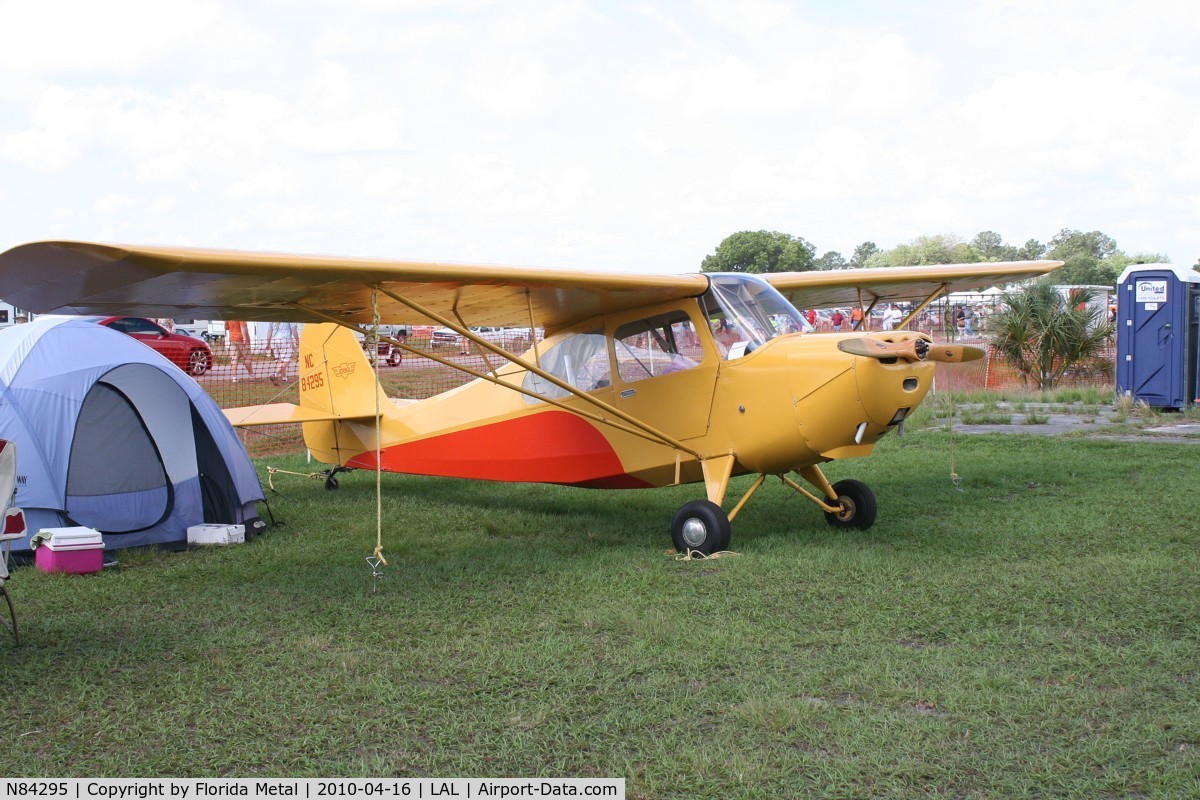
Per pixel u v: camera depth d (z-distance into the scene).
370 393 9.53
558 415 7.84
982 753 3.17
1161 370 14.97
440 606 5.18
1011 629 4.51
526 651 4.34
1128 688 3.70
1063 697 3.62
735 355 6.69
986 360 20.14
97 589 5.72
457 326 6.15
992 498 8.45
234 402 17.09
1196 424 13.51
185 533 7.21
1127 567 5.59
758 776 3.04
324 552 6.81
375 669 4.18
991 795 2.89
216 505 7.54
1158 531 6.64
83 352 7.24
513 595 5.38
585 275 6.32
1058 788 2.94
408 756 3.28
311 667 4.22
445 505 8.87
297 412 9.64
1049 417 14.99
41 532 6.34
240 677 4.11
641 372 7.26
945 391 18.73
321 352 10.02
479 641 4.52
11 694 3.95
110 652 4.47
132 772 3.19
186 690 3.95
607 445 7.50
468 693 3.85
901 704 3.63
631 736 3.39
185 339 21.42
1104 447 11.33
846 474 10.12
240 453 7.85
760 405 6.49
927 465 10.51
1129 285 15.20
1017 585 5.24
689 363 6.95
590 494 9.45
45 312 5.88
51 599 5.50
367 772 3.15
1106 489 8.52
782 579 5.54
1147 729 3.29
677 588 5.42
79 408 6.95
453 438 8.77
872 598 5.08
